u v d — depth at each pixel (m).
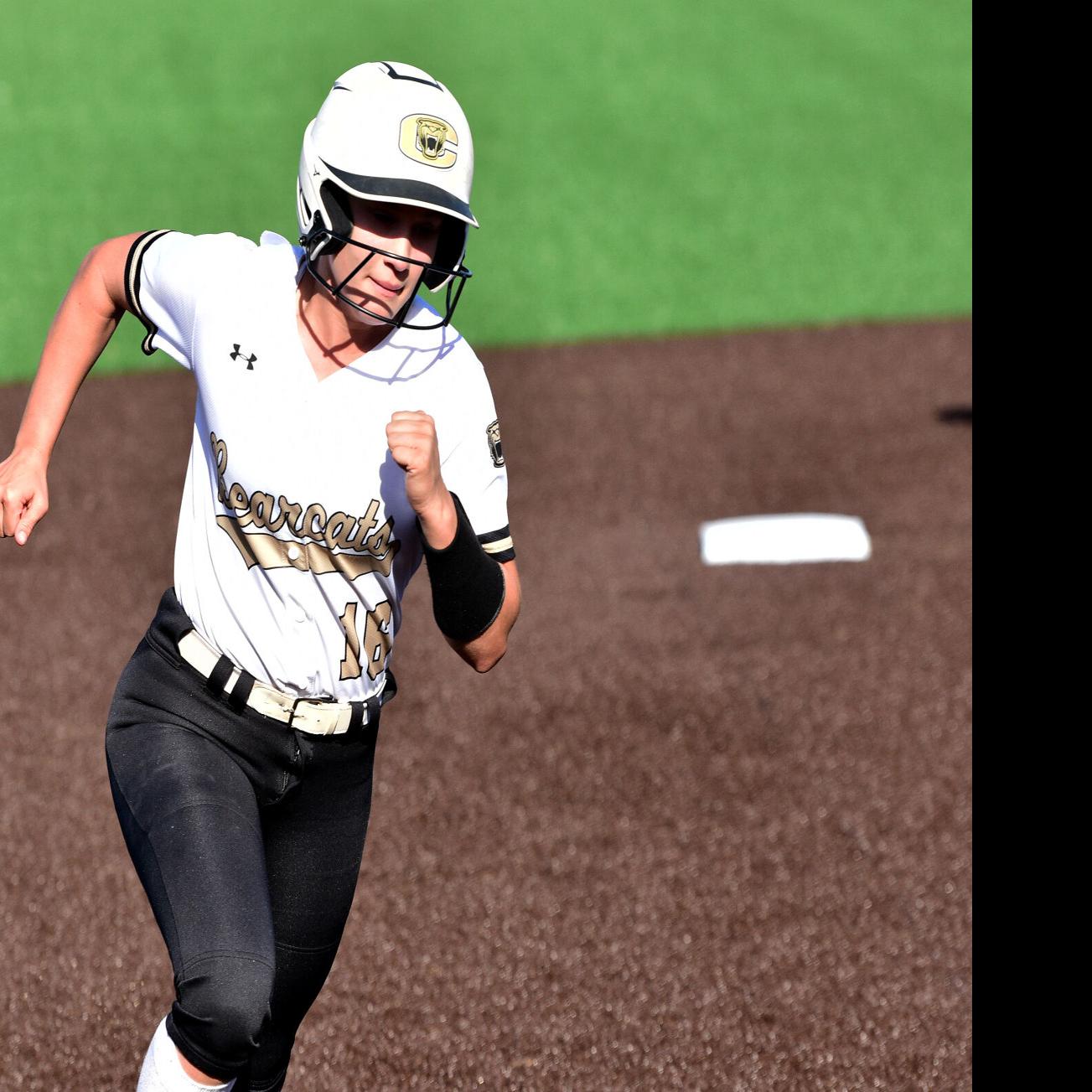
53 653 21.41
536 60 66.12
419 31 70.12
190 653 10.15
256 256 10.09
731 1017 14.06
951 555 25.09
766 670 21.25
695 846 16.97
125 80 60.38
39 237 43.53
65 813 17.45
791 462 29.20
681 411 32.09
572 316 38.88
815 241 45.09
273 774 10.23
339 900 10.70
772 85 63.16
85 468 28.30
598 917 15.63
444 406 9.94
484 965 14.80
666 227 46.06
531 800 17.88
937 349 36.44
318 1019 13.94
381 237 9.41
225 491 9.87
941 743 19.31
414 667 21.23
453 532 9.36
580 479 28.33
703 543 25.30
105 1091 13.00
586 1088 13.08
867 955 15.02
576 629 22.44
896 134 56.69
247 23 70.00
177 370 34.16
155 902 9.34
